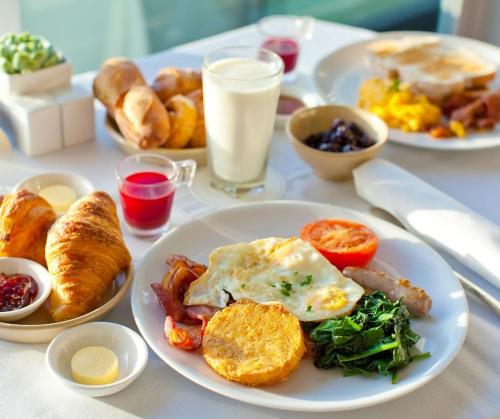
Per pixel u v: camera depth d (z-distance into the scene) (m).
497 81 2.03
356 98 1.93
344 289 1.16
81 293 1.13
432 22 3.98
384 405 1.05
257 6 4.00
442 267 1.28
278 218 1.41
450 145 1.68
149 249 1.27
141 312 1.12
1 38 1.66
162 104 1.59
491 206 1.54
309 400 1.00
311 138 1.59
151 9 3.72
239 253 1.22
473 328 1.21
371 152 1.52
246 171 1.51
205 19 3.90
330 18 4.06
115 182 1.56
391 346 1.05
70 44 3.53
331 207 1.42
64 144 1.66
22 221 1.21
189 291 1.17
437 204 1.40
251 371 1.00
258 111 1.43
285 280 1.18
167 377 1.08
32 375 1.07
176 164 1.41
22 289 1.15
